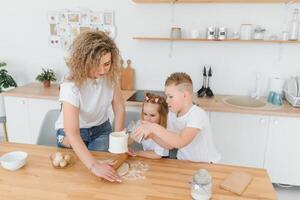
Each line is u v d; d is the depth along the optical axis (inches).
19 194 43.5
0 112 123.0
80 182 47.1
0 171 50.5
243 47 109.5
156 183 46.8
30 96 109.8
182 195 43.4
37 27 126.0
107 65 54.5
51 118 77.9
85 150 51.6
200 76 115.8
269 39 103.3
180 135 55.6
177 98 59.2
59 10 121.8
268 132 94.3
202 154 63.9
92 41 51.6
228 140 97.7
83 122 66.9
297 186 102.0
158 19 114.0
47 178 48.3
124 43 119.0
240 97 110.8
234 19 108.2
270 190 44.8
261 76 110.9
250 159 98.0
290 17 104.0
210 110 95.1
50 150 59.7
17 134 117.9
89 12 118.9
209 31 104.7
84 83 57.5
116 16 117.1
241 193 43.6
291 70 108.4
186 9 110.7
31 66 131.7
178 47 114.7
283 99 106.7
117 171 50.3
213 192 44.2
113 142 49.8
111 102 68.2
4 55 133.0
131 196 43.0
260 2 102.8
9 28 128.8
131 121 78.2
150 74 120.0
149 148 63.6
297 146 93.4
